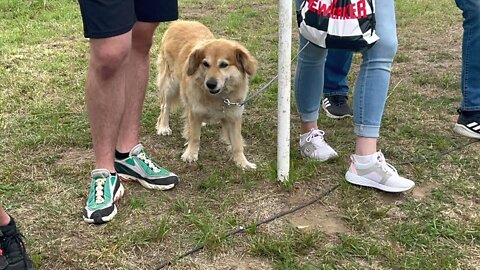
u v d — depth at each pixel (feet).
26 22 16.69
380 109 6.93
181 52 8.75
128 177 7.29
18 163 7.93
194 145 8.22
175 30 9.45
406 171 7.66
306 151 7.97
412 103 10.06
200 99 8.03
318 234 6.18
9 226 5.38
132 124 7.17
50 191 7.16
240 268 5.70
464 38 8.53
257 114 9.84
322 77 7.66
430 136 8.70
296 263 5.73
